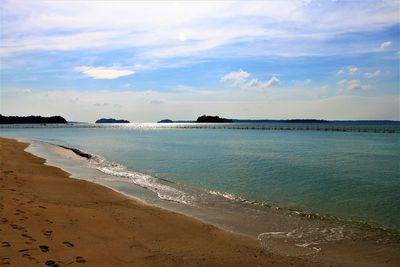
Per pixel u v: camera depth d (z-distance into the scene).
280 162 36.09
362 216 16.12
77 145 61.38
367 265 10.65
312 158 40.31
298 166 33.00
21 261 8.38
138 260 9.83
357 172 29.45
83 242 10.58
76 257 9.27
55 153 43.62
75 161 35.66
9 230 10.46
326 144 65.31
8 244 9.34
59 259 8.91
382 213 16.66
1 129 164.12
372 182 24.73
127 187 22.19
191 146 58.75
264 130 147.12
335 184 23.95
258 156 42.03
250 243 12.25
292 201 19.02
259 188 22.44
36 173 24.22
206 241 12.16
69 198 17.06
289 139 82.25
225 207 17.52
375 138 87.19
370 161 37.84
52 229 11.30
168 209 16.88
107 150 50.69
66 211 13.77
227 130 150.62
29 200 14.79
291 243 12.44
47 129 167.50
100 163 34.56
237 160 37.69
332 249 11.92
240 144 64.00
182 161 36.69
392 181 25.19
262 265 10.23
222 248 11.55
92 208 15.38
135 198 18.98
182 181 24.81
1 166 25.08
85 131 145.50
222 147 56.44
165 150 50.47
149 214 15.21
